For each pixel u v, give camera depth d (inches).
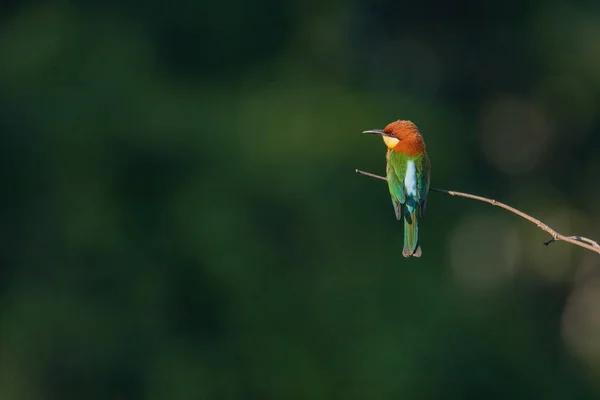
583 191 963.3
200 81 724.0
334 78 746.2
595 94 890.7
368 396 636.7
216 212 628.4
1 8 724.7
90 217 630.5
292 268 636.7
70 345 630.5
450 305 681.6
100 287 633.6
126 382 637.3
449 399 662.5
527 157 949.2
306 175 639.8
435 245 707.4
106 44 678.5
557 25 873.5
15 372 624.1
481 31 917.8
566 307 1002.1
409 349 647.1
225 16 734.5
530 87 920.9
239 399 636.1
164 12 721.0
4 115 645.3
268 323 633.0
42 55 666.2
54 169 640.4
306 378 632.4
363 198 656.4
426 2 909.8
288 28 752.3
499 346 715.4
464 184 770.2
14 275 637.9
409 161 349.7
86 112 646.5
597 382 836.0
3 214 639.1
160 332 634.2
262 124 661.9
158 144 639.8
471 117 927.0
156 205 639.1
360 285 644.1
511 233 957.2
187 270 630.5
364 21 884.6
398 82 879.1
